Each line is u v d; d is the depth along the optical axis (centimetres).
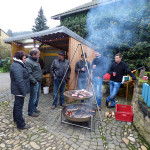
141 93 295
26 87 252
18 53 238
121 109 343
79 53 455
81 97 257
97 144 215
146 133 226
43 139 224
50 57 717
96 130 260
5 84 711
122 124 287
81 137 234
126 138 234
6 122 279
